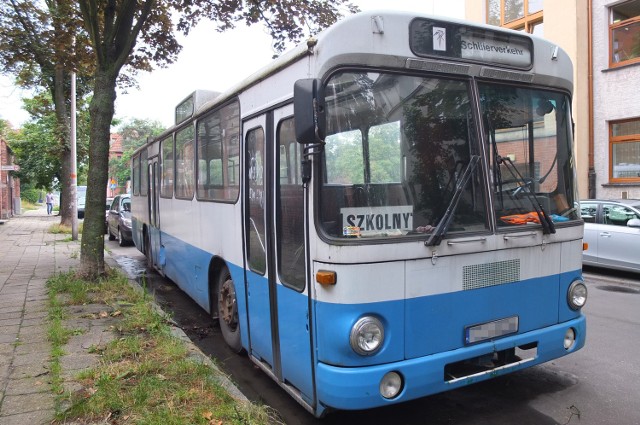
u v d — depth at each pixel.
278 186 4.04
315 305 3.40
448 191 3.58
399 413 4.14
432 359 3.38
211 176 6.09
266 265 4.30
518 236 3.78
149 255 11.27
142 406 3.70
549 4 15.19
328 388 3.27
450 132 3.63
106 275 8.37
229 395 3.95
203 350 5.94
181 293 9.30
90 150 8.31
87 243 8.26
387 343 3.28
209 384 4.08
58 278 8.36
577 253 4.24
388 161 3.43
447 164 3.60
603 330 6.35
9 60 12.13
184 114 7.57
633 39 13.90
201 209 6.51
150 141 10.66
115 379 4.12
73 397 3.86
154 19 10.31
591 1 14.62
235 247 5.15
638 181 13.87
